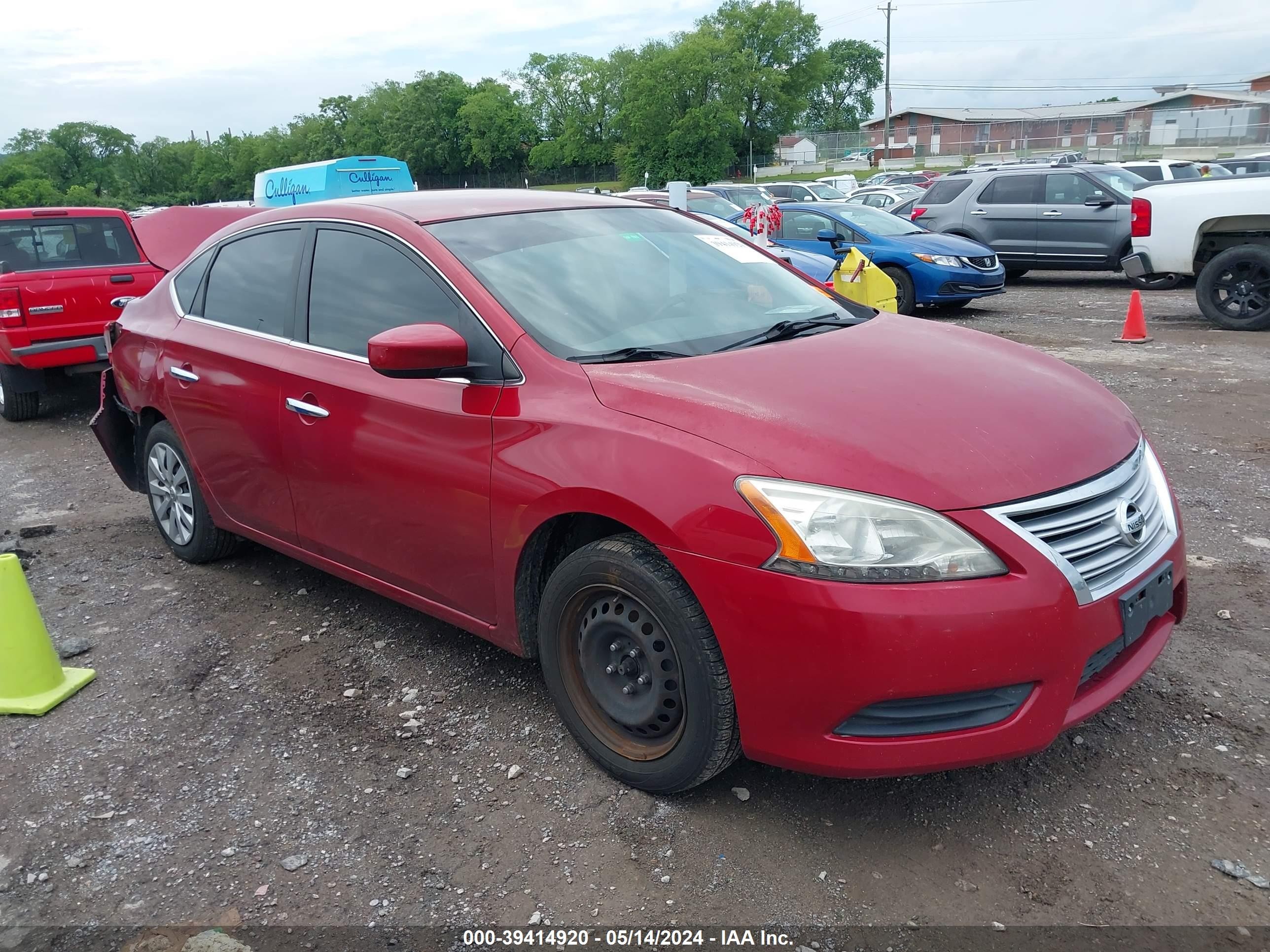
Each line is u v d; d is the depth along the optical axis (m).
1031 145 67.56
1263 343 9.29
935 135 91.81
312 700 3.52
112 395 5.14
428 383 3.24
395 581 3.55
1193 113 52.91
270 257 4.07
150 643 4.03
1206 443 6.07
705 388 2.76
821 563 2.34
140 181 129.38
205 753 3.21
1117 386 7.73
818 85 81.56
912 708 2.37
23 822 2.88
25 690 3.55
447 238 3.41
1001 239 14.88
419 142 96.94
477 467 3.04
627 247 3.66
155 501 4.93
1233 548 4.46
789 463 2.44
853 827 2.71
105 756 3.21
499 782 2.98
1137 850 2.57
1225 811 2.70
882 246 12.10
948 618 2.28
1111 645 2.56
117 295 8.57
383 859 2.66
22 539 5.41
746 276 3.78
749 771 2.98
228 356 4.05
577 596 2.86
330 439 3.56
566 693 2.99
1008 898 2.42
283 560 4.90
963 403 2.71
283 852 2.71
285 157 114.25
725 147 69.31
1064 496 2.47
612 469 2.66
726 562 2.44
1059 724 2.43
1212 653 3.54
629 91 70.62
